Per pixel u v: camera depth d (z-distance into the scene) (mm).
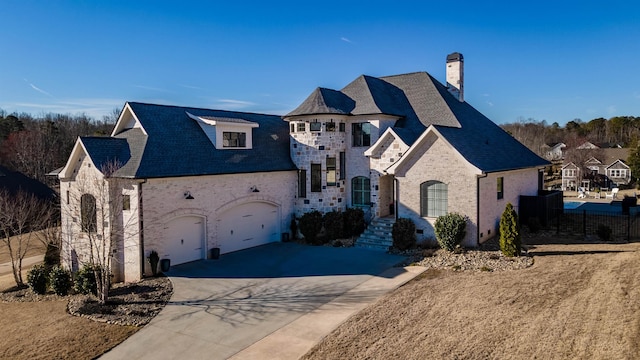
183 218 22656
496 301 14055
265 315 15367
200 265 22344
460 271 18656
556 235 24141
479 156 23594
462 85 32844
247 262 22766
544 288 14914
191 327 14719
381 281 18344
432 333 12125
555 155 108938
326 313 15148
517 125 148000
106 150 22562
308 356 11781
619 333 10844
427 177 23500
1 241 34812
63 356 13156
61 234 24531
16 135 65312
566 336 11000
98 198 21484
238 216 25484
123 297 18031
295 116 28141
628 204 31781
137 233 20625
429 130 22969
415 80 32219
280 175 27781
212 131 25172
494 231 23938
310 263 22094
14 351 13688
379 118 27609
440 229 21703
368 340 12242
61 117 98250
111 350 13406
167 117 24812
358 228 27234
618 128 126938
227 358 12328
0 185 37562
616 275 15617
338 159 28500
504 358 10234
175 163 22375
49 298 19703
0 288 22266
